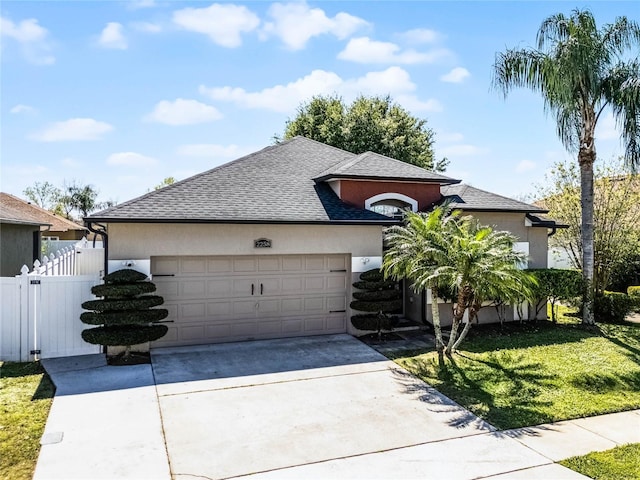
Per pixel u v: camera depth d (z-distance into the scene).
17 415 8.04
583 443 7.43
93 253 15.00
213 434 7.57
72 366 10.84
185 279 12.70
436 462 6.76
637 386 10.09
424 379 10.44
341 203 15.04
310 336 14.05
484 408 8.84
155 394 9.25
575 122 15.62
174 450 7.00
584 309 15.71
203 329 12.93
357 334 14.27
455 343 12.12
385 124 36.53
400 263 12.10
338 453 7.01
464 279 11.06
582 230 15.95
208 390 9.55
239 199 13.74
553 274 15.54
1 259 18.86
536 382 10.26
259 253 13.16
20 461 6.51
